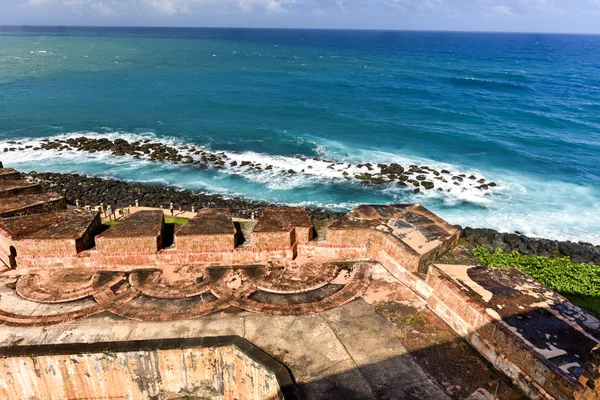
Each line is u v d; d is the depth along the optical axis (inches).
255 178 1557.6
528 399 408.5
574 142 1971.0
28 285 540.7
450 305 496.7
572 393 369.7
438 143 1961.1
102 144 1830.7
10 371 435.5
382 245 601.3
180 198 1354.6
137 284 547.8
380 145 1940.2
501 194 1459.2
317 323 496.7
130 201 1318.9
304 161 1731.1
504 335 432.1
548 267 853.2
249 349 440.8
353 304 529.0
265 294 539.5
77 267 573.9
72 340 455.5
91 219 622.8
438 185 1513.3
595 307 726.5
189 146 1884.8
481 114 2454.5
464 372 438.3
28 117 2218.3
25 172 1542.8
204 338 450.6
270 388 428.5
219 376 464.1
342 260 612.7
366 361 447.5
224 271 577.6
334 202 1391.5
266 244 593.3
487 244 1091.9
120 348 434.3
